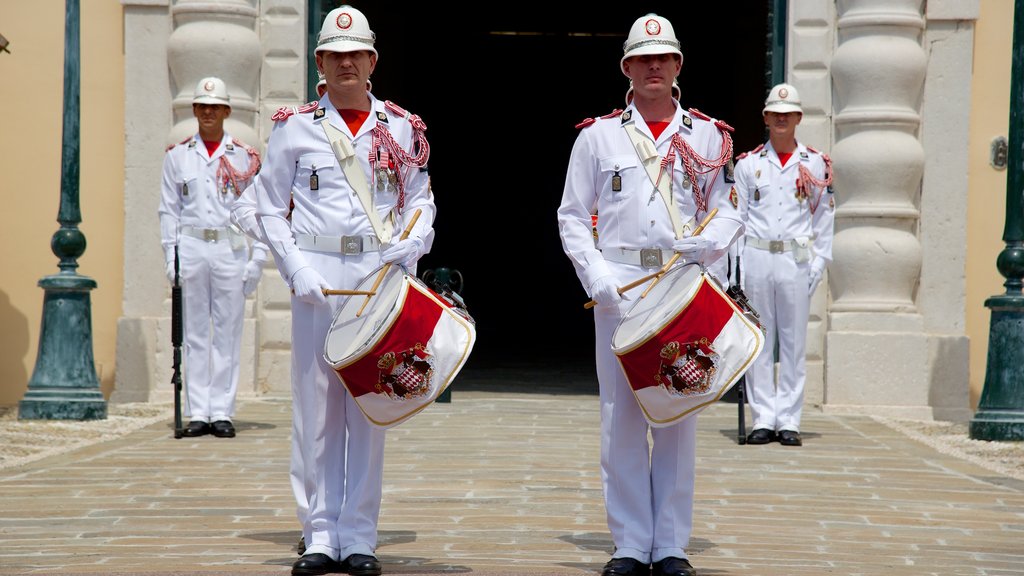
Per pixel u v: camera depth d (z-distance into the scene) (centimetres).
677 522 1141
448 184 4794
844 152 2431
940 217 2461
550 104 4766
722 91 4244
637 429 1138
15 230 2503
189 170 2016
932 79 2462
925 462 1828
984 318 2473
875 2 2436
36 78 2500
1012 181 2114
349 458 1145
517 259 4816
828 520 1412
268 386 2484
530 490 1547
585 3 4541
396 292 1102
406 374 1084
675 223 1139
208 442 1919
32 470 1664
